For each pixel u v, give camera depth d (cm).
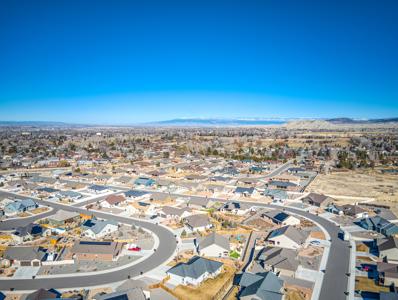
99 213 9412
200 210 9750
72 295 5056
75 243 6719
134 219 8856
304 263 6169
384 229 7738
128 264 6144
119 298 4594
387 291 5138
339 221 8719
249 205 10306
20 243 7225
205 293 5106
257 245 7038
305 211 9650
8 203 10131
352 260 6306
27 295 5084
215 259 6341
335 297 4994
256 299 4703
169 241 7288
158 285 5275
